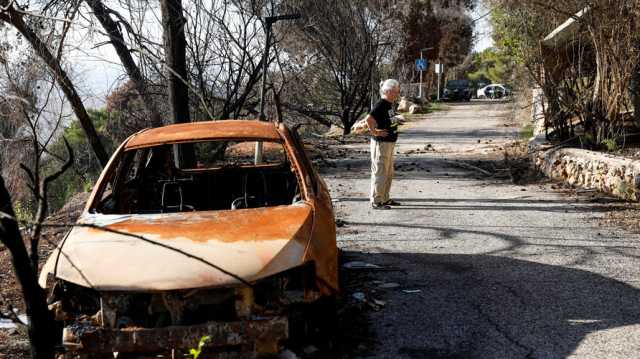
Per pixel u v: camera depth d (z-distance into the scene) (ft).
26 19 27.27
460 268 21.12
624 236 24.67
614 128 39.75
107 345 12.25
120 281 12.53
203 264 12.72
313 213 15.35
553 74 43.04
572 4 38.86
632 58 36.32
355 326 16.11
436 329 15.81
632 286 18.66
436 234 26.17
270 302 12.83
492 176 42.73
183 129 18.79
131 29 35.47
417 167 48.55
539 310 16.94
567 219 27.99
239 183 19.44
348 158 56.34
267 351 12.48
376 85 98.78
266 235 13.79
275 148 53.06
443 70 180.04
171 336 12.19
